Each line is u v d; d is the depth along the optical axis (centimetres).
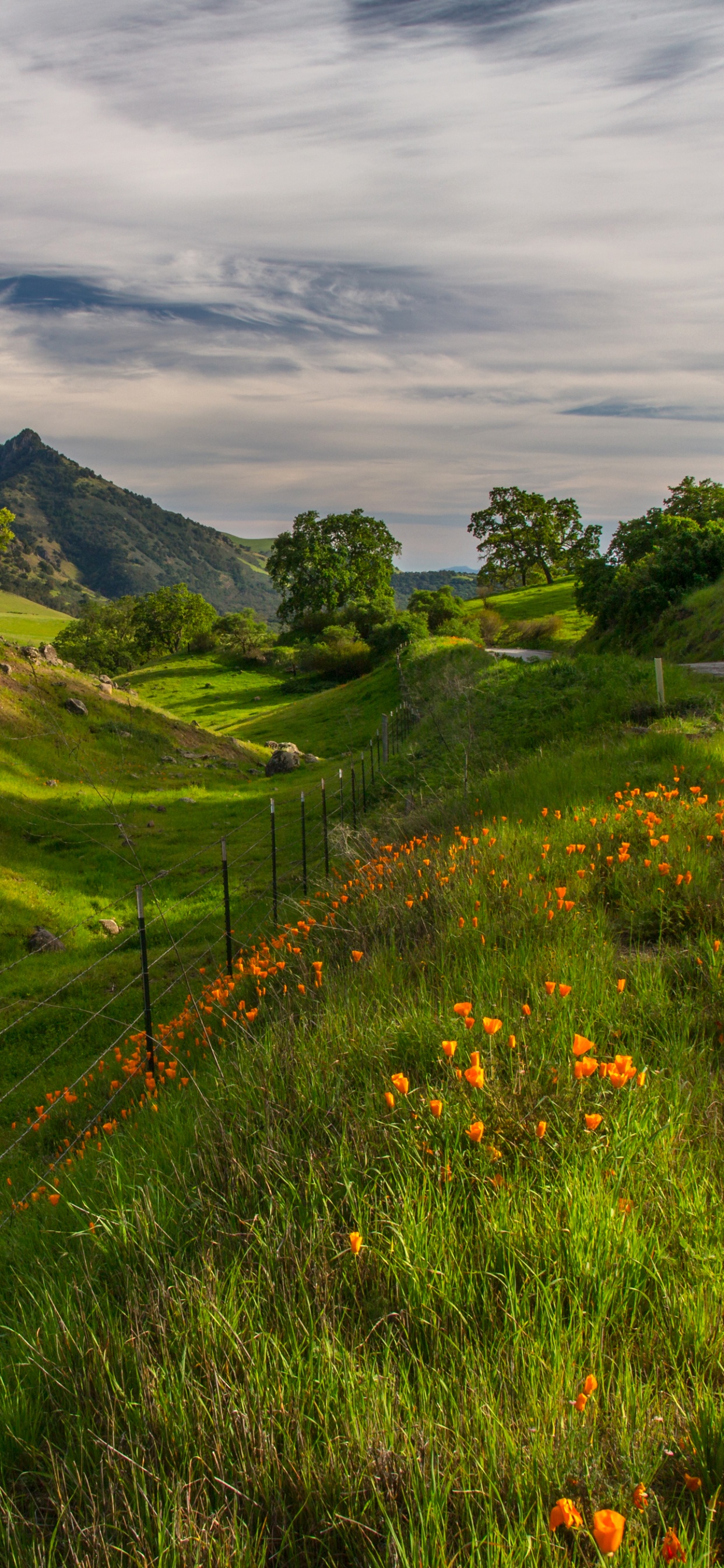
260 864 1566
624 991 441
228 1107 399
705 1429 195
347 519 9444
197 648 9281
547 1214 264
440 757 1759
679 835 689
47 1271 345
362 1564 183
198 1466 213
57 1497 214
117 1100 671
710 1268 246
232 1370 233
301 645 7888
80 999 1077
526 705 1825
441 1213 275
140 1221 312
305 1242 277
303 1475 202
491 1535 174
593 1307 241
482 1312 247
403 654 4450
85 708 2675
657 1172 290
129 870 1677
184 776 2558
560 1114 325
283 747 3072
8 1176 628
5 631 15375
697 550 3572
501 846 734
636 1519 173
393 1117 337
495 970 469
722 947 477
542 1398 212
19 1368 273
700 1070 373
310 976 623
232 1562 184
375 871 828
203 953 1183
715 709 1512
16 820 1859
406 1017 413
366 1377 218
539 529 10988
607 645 3919
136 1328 260
